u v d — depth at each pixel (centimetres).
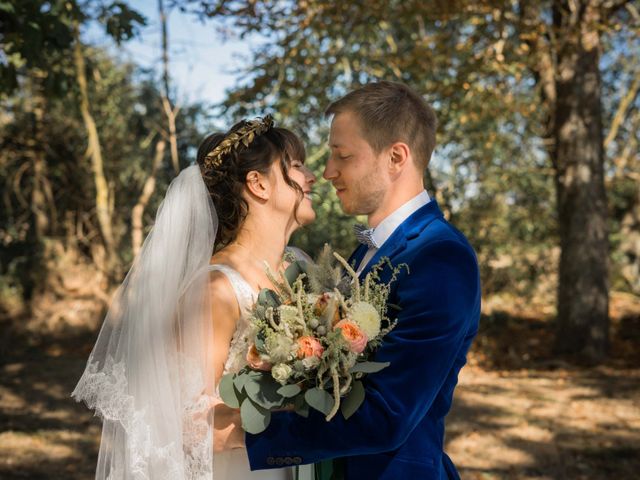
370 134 204
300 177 235
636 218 1572
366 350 187
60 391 830
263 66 887
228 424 203
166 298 206
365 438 177
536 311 1367
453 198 1293
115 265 1315
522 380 868
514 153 1257
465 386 830
